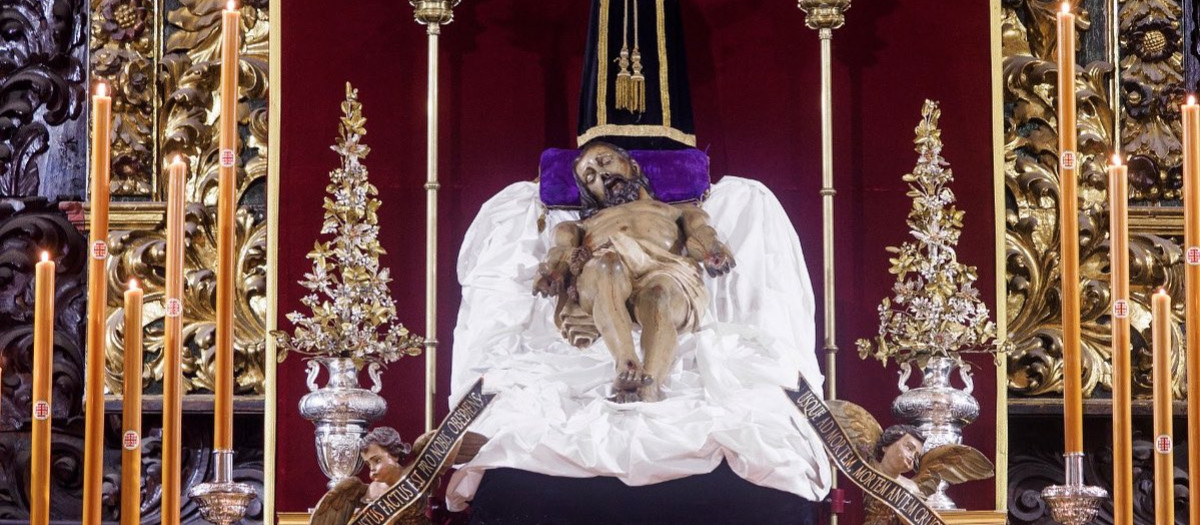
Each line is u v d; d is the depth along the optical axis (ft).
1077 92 23.43
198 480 22.40
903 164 22.44
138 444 17.17
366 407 20.42
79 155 23.24
